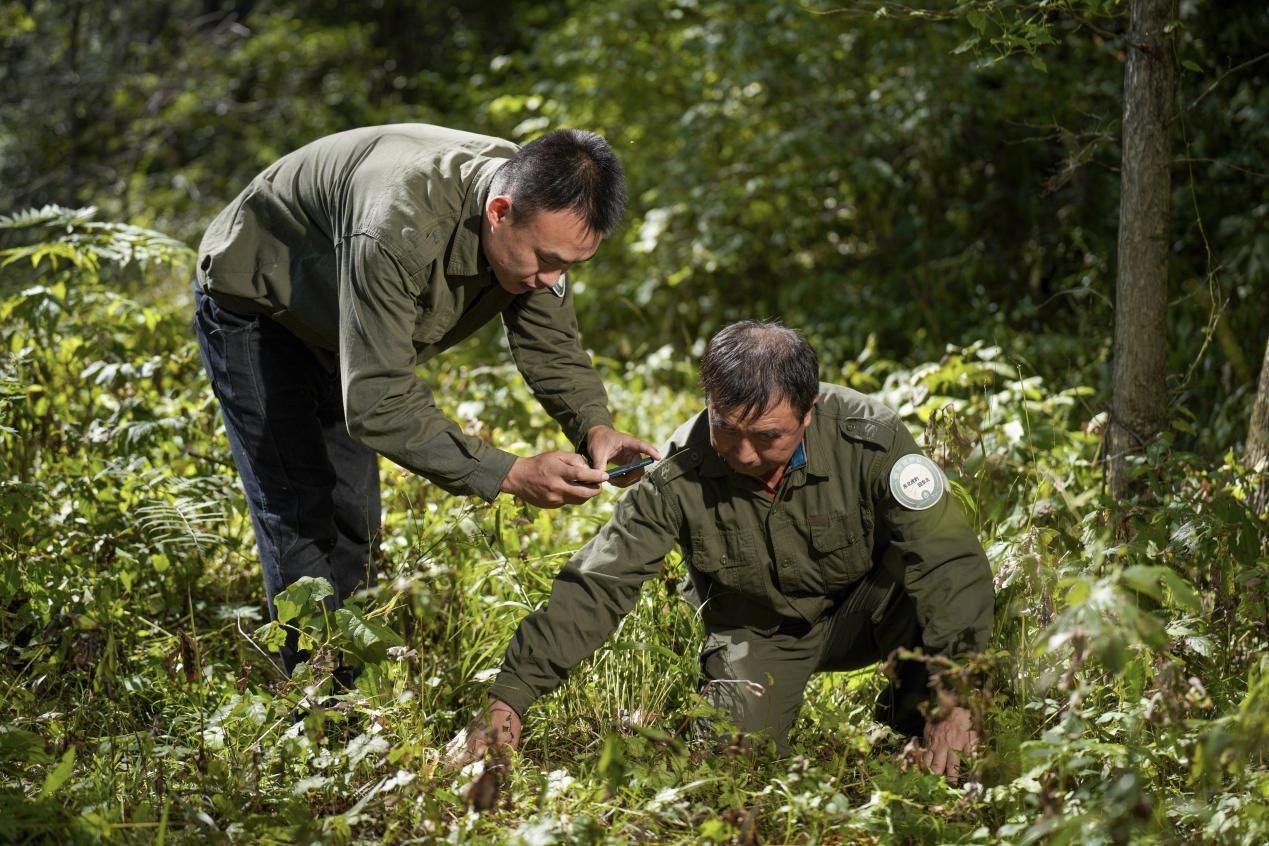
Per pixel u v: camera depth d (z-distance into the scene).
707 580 3.21
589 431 3.32
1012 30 4.03
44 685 3.39
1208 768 2.45
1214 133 7.25
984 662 2.61
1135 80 3.93
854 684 3.46
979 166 8.38
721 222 8.94
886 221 8.73
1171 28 3.85
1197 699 2.55
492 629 3.57
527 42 13.18
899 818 2.67
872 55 8.22
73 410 4.66
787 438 2.81
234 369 3.28
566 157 2.77
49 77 12.50
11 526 3.49
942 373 5.00
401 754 2.72
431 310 3.02
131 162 12.72
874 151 8.45
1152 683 2.97
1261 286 6.30
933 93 7.70
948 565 2.95
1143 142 3.92
